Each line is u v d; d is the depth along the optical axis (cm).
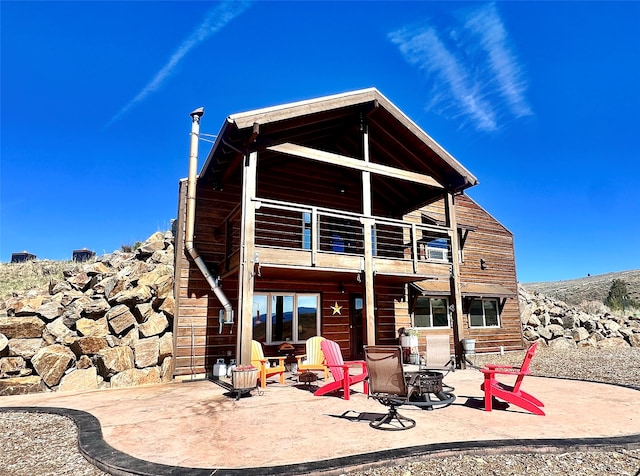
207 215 1004
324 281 1115
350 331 1155
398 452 371
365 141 941
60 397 696
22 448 430
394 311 1262
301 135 948
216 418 524
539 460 367
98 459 373
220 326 959
